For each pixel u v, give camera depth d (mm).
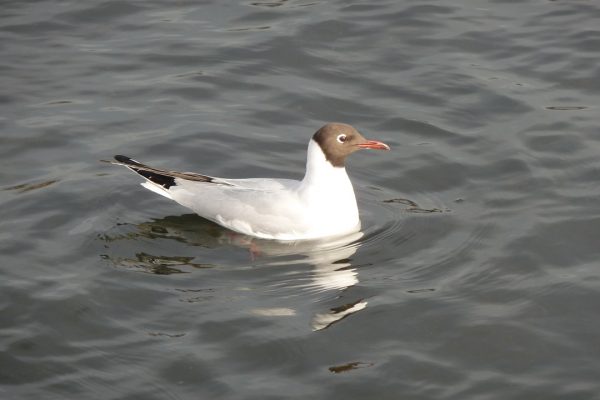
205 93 19172
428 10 21844
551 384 12008
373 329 12969
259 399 11688
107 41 20812
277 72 19891
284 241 15133
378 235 15203
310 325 13008
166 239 15094
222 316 13172
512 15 21703
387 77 19703
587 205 15781
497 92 19125
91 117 18328
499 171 16859
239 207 15203
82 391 11844
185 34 21047
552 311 13336
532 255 14586
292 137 17906
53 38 20844
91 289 13727
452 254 14664
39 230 15133
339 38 20922
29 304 13359
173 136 17750
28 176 16578
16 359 12328
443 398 11789
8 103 18672
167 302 13477
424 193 16391
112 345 12617
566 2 22141
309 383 11984
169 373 12117
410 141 17828
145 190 16359
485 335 12867
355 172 17000
